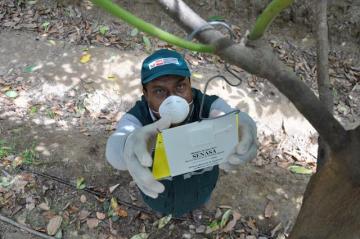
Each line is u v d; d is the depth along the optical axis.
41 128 3.33
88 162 3.12
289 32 4.23
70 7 4.32
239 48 0.83
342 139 1.12
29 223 2.82
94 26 4.20
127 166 1.73
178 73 1.79
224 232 2.80
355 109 3.76
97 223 2.84
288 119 3.61
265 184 3.08
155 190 1.73
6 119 3.38
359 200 1.25
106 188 2.99
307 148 3.44
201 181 2.31
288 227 2.84
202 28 0.82
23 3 4.35
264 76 0.88
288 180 3.13
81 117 3.47
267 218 2.88
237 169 3.15
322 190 1.30
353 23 4.05
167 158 1.68
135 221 2.84
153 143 1.70
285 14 4.23
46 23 4.18
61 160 3.11
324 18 1.46
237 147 1.71
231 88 3.75
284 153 3.38
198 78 3.79
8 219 2.81
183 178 2.23
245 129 1.74
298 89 0.94
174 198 2.37
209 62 3.95
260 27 0.81
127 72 3.81
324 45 1.46
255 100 3.71
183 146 1.66
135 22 0.75
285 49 4.13
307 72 3.99
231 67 3.89
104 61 3.87
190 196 2.38
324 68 1.46
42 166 3.08
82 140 3.26
